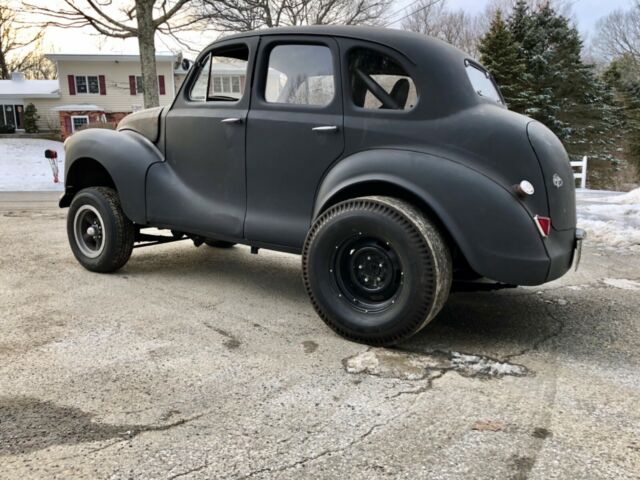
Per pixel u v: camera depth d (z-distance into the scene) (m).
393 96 3.06
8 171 19.94
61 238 6.15
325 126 3.21
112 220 4.29
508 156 2.77
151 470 1.84
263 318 3.45
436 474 1.82
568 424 2.15
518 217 2.71
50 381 2.51
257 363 2.73
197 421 2.16
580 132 29.66
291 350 2.91
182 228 3.98
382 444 2.00
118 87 30.83
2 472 1.82
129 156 4.16
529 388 2.48
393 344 2.96
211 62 3.83
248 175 3.57
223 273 4.64
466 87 2.99
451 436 2.05
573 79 29.75
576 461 1.90
